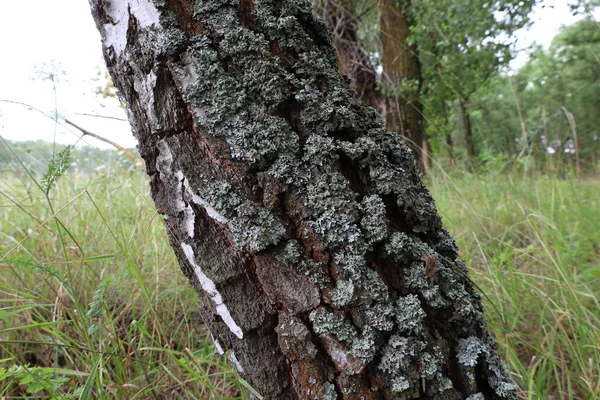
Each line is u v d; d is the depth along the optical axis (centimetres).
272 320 42
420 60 273
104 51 45
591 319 69
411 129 250
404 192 43
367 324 40
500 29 250
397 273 42
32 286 67
